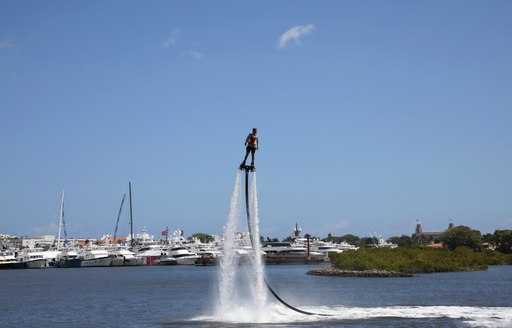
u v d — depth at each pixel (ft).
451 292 335.88
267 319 189.26
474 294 319.47
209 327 177.58
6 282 560.61
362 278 526.57
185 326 185.78
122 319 221.66
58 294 374.22
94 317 232.53
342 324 180.86
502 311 214.90
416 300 284.82
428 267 605.73
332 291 358.02
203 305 272.72
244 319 190.60
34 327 207.72
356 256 632.79
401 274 544.21
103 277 643.45
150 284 478.18
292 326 176.76
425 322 185.78
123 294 361.92
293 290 371.76
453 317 196.85
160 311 247.50
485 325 179.73
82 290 412.36
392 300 284.82
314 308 225.35
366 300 286.87
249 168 166.20
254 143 162.71
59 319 229.25
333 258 651.25
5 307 284.00
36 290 423.23
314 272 623.77
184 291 381.19
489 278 490.08
